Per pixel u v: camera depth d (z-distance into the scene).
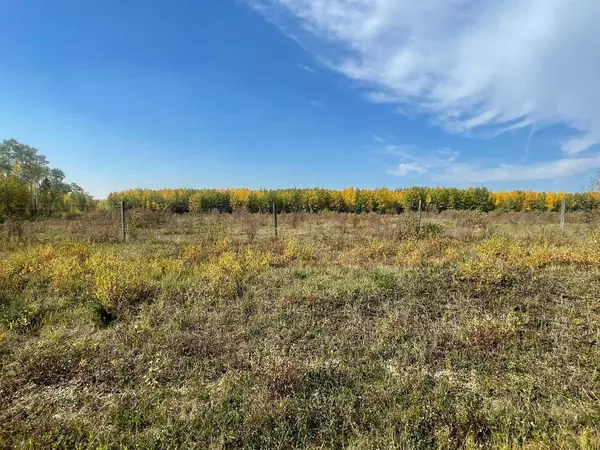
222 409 2.93
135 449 2.49
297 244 9.77
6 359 3.80
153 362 3.62
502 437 2.57
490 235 12.33
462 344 4.11
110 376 3.48
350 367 3.60
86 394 3.17
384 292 5.84
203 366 3.66
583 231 12.11
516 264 7.34
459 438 2.59
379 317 4.95
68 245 9.05
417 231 11.56
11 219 14.09
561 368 3.57
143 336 4.26
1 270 6.38
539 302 5.34
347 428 2.71
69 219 20.39
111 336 4.37
